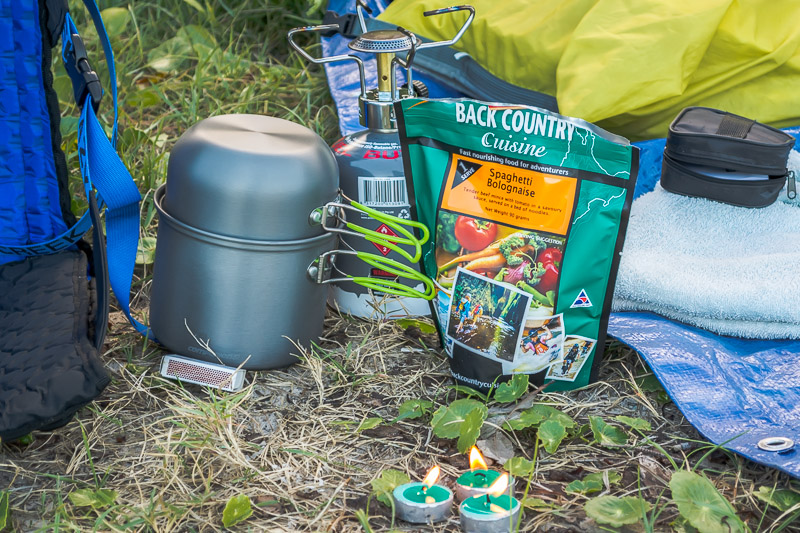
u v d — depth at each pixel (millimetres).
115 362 1414
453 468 1207
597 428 1238
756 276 1446
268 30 2766
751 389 1316
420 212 1376
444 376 1429
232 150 1263
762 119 1759
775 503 1094
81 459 1196
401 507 1086
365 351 1483
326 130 2236
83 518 1083
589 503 1085
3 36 1335
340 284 1557
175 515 1078
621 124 1827
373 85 2213
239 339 1343
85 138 1246
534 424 1270
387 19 2193
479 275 1320
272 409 1327
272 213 1270
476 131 1301
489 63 2033
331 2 2668
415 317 1564
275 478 1175
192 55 2533
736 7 1719
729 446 1155
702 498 1069
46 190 1458
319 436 1269
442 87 2111
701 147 1507
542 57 1886
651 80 1688
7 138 1402
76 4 2584
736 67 1742
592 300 1310
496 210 1316
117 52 2508
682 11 1688
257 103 2312
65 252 1495
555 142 1267
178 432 1249
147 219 1784
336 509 1120
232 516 1075
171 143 2148
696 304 1445
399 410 1308
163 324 1378
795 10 1716
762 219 1544
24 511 1105
